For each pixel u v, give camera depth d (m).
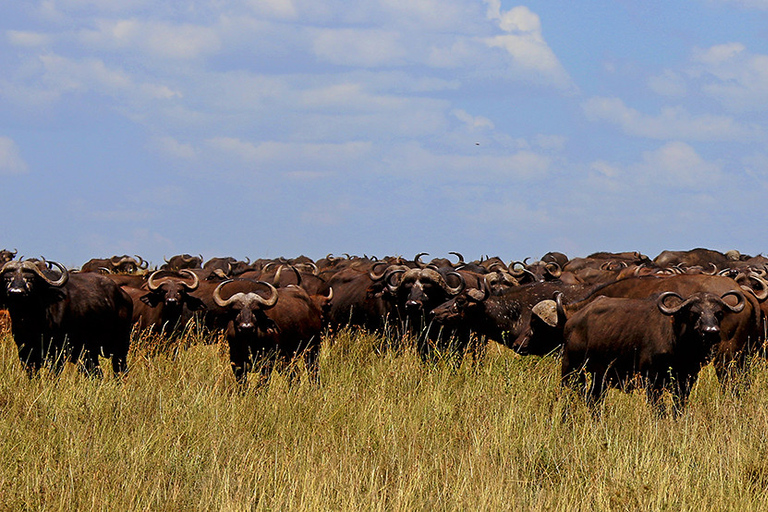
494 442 32.47
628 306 37.59
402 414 36.31
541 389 40.06
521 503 27.53
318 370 44.44
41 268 46.12
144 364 44.44
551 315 42.78
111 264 120.12
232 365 42.59
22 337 44.19
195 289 53.94
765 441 31.38
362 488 28.27
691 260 113.94
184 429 32.88
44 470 27.48
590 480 28.67
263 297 43.97
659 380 36.50
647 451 31.00
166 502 26.45
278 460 30.58
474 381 43.69
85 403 35.16
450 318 51.06
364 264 91.81
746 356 42.03
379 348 52.72
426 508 27.00
